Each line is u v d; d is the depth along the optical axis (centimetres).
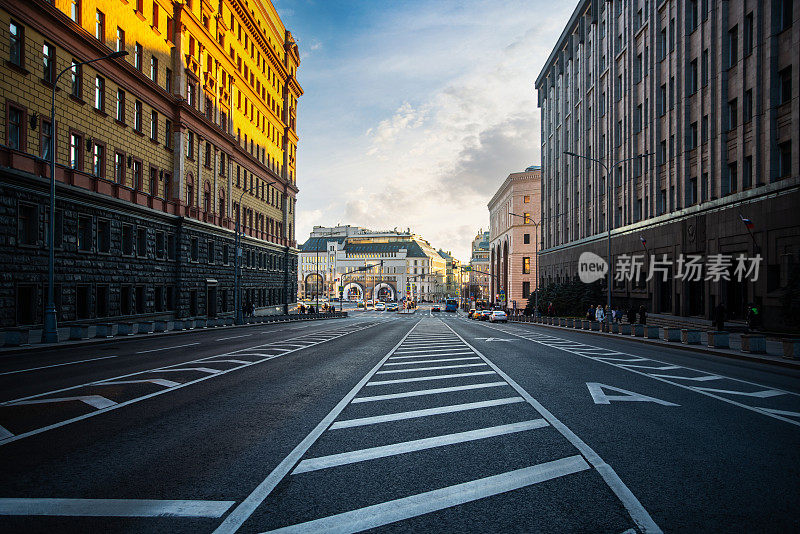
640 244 3766
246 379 1106
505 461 544
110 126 2866
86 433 656
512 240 8494
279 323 4569
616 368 1307
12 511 413
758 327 2334
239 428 685
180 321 2977
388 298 14612
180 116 3600
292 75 6881
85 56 2645
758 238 2441
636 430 672
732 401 873
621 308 4184
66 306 2497
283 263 6431
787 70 2344
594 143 4831
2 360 1484
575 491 461
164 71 3469
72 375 1159
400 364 1377
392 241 16875
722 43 2772
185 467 526
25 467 523
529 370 1252
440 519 402
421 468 523
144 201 3197
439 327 3788
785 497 448
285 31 6475
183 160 3650
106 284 2794
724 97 2767
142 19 3192
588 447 593
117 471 512
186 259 3647
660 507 426
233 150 4647
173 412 781
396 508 423
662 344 2120
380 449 588
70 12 2570
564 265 5706
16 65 2197
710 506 428
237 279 3897
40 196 2325
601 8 4712
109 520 397
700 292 3103
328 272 17312
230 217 4572
